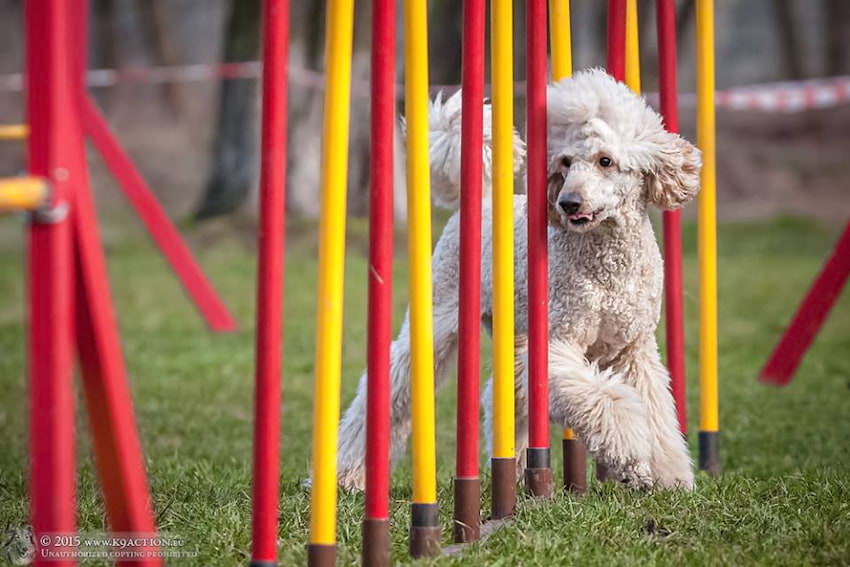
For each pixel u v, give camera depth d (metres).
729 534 7.87
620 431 8.56
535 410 8.55
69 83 5.30
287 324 22.09
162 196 45.56
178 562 7.38
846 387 15.83
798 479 9.40
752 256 33.66
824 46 54.81
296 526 8.18
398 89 28.88
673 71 9.97
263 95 6.15
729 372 17.14
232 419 13.95
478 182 7.59
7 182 5.00
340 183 6.50
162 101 56.22
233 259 31.03
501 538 7.69
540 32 8.33
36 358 5.22
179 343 19.89
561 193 8.87
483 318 10.41
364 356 18.77
